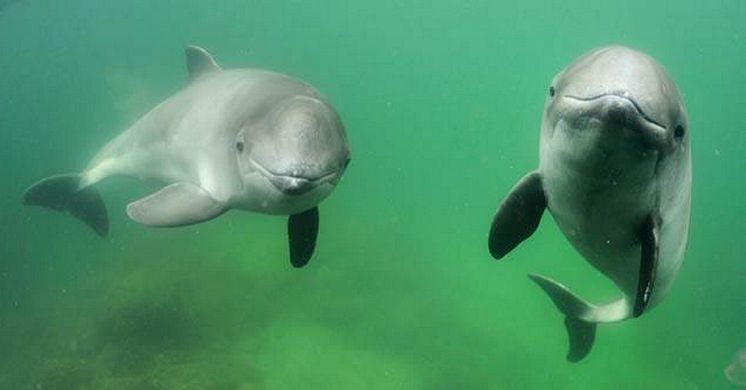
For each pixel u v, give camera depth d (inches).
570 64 147.9
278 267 584.1
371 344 520.4
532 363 545.0
